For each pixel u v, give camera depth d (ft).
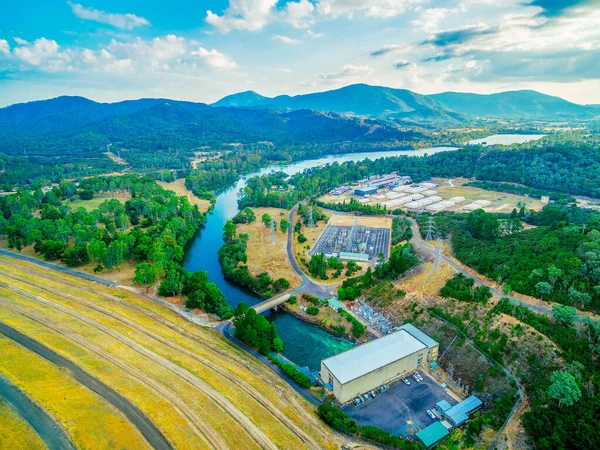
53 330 406.82
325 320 526.16
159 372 361.51
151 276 576.20
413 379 408.05
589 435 286.25
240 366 404.36
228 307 540.93
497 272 509.76
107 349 386.52
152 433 277.85
